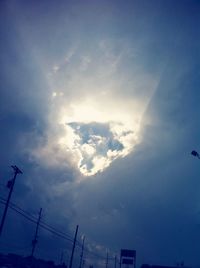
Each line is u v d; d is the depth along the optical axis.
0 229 31.39
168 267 80.44
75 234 52.66
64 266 75.31
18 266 53.94
